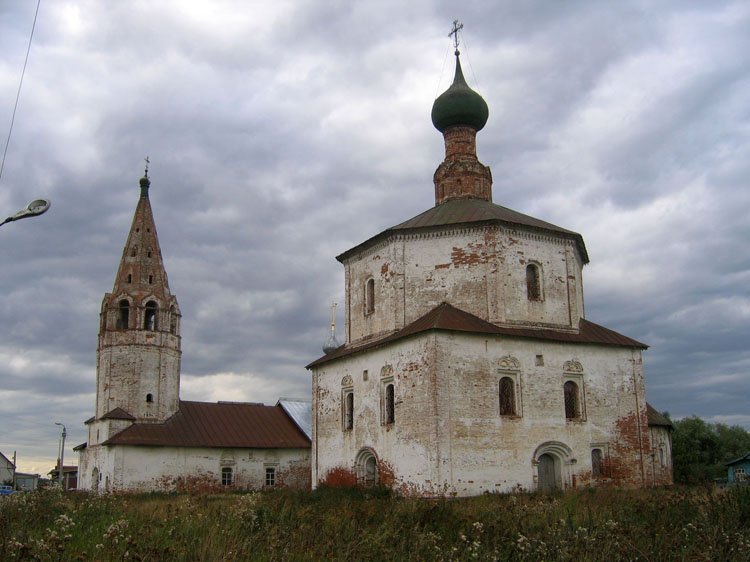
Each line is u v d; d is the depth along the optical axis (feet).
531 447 104.47
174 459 152.46
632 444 114.11
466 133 140.46
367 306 125.49
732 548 46.21
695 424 239.71
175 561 41.86
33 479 312.50
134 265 166.40
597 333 118.52
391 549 49.01
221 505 75.20
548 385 108.68
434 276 115.96
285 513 63.77
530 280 116.57
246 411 174.81
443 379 100.48
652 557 45.11
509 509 68.95
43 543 42.78
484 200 136.77
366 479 115.55
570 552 45.88
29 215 57.77
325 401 129.80
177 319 169.78
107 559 42.39
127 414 153.99
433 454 97.50
